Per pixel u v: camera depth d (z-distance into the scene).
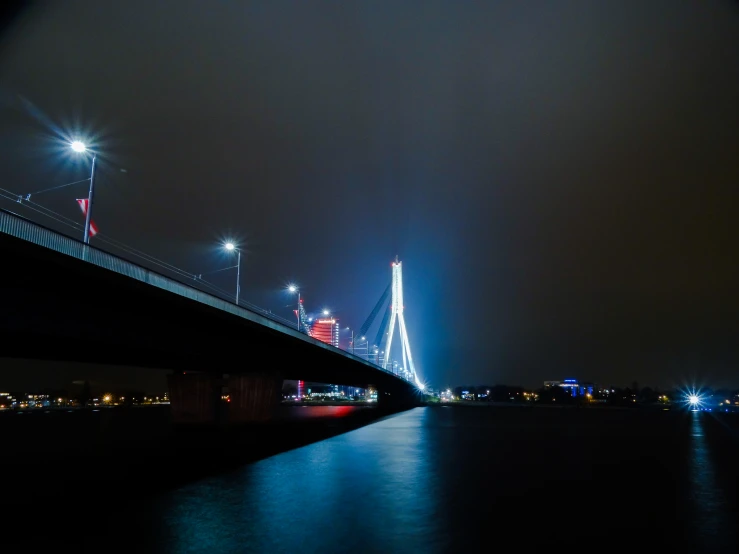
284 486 35.53
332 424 96.19
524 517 27.86
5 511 28.11
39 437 76.75
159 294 38.53
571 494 34.06
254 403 78.19
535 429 94.06
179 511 28.33
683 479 40.62
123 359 54.31
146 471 41.69
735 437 82.75
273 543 22.98
